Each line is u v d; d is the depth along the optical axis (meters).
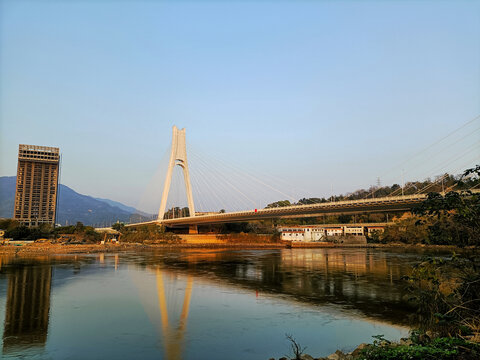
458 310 14.58
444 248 115.94
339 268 55.62
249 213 112.25
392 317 24.61
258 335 20.61
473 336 12.46
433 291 15.22
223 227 158.62
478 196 13.70
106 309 26.97
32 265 57.62
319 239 156.25
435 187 101.94
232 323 23.14
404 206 76.69
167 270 52.34
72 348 18.44
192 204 147.25
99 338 20.03
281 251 105.06
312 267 57.34
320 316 24.92
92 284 38.75
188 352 17.89
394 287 36.97
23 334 20.78
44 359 17.00
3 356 17.36
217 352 17.86
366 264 61.97
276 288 36.56
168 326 22.50
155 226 145.38
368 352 11.88
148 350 18.17
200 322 23.39
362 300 30.28
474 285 14.38
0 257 73.12
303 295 32.69
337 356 15.98
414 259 72.62
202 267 56.94
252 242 142.00
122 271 50.69
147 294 33.00
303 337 20.28
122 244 121.38
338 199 187.38
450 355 10.22
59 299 30.66
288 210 100.25
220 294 33.22
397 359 10.58
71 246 99.94
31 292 33.78
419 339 12.94
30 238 114.88
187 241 139.25
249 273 49.16
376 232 149.00
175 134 153.62
